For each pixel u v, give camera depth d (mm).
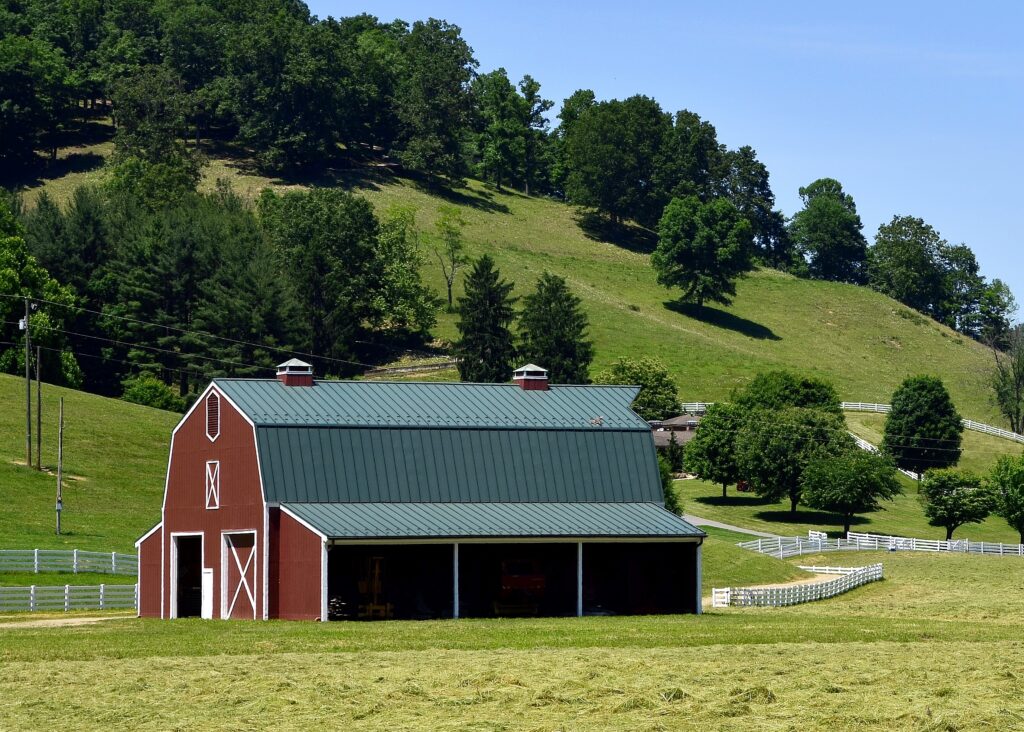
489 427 64812
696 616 60719
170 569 64938
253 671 39062
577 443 65938
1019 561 105438
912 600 77875
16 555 75500
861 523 130500
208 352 149875
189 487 64500
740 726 31375
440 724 31641
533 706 33781
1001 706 33375
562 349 153750
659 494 66312
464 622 55719
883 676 38094
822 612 67562
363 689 35875
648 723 31516
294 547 58125
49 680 37594
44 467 103000
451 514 60469
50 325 137875
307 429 61188
